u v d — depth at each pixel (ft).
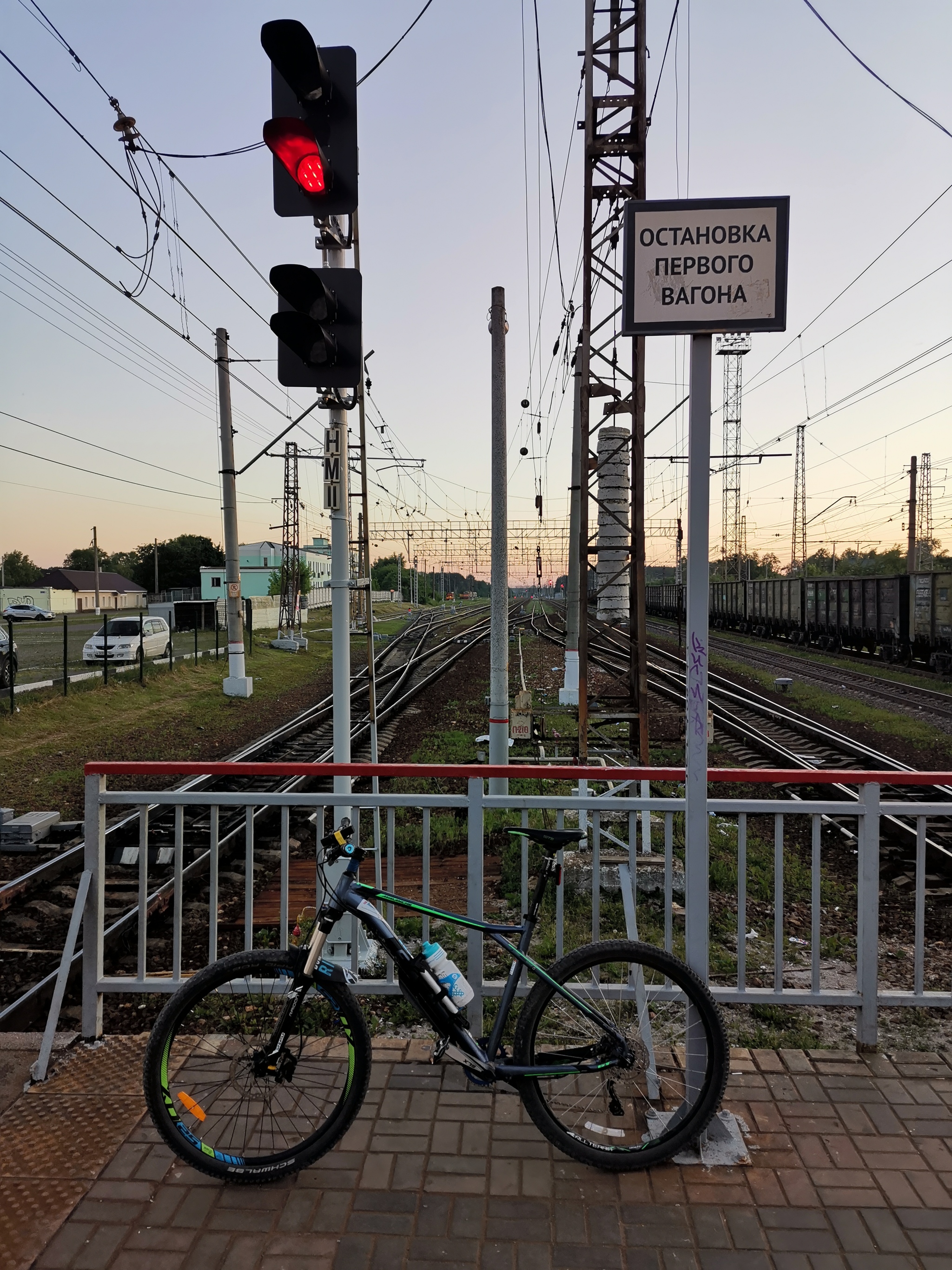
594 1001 9.70
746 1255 7.38
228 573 64.28
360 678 80.07
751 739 43.91
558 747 38.75
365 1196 8.12
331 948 14.20
